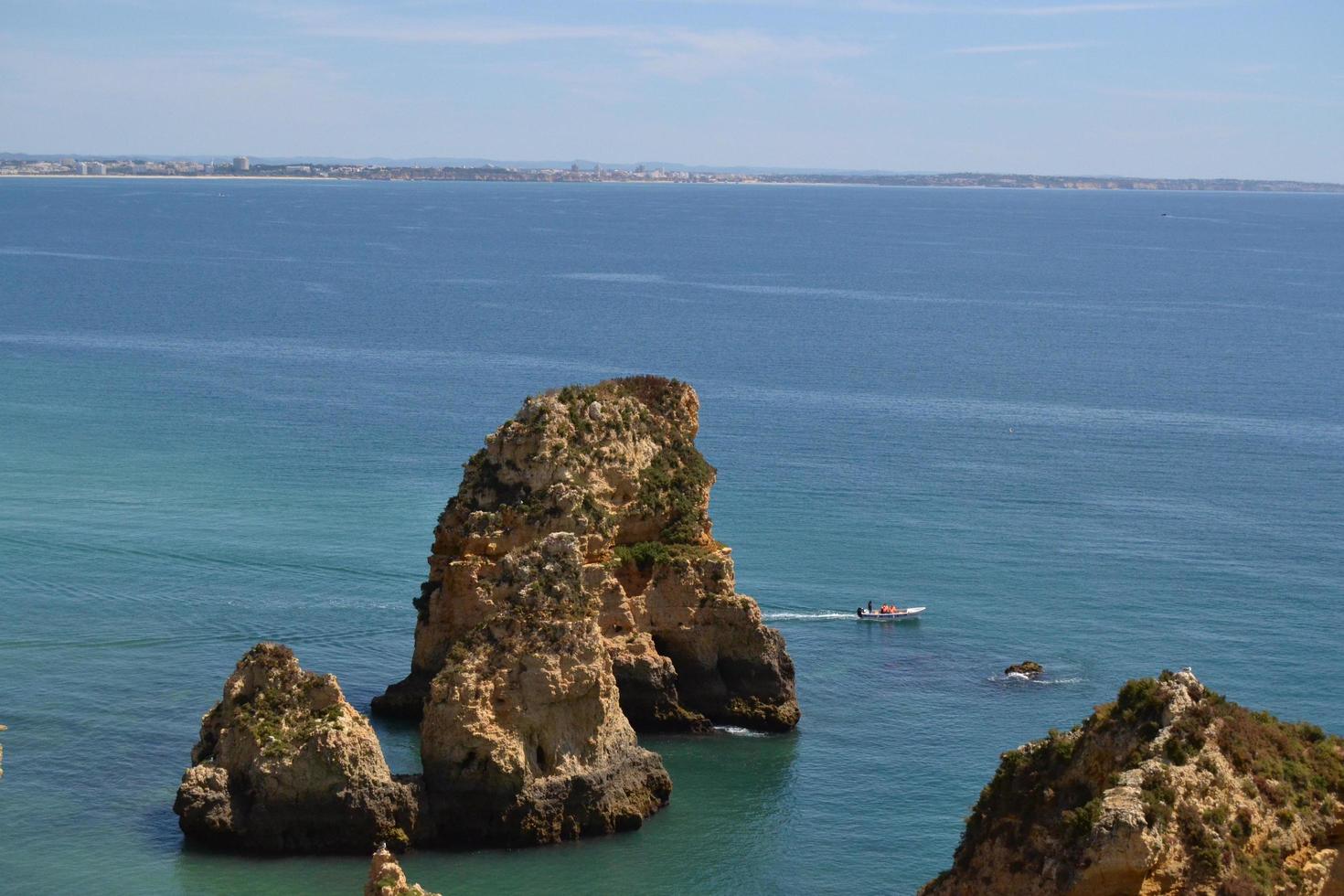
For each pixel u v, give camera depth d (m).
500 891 74.31
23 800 82.19
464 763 79.06
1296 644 113.69
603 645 83.00
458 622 94.88
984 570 131.62
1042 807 50.31
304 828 77.06
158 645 106.88
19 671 101.25
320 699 78.69
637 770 83.94
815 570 130.12
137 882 73.50
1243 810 47.84
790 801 86.00
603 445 98.94
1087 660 109.62
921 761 91.94
